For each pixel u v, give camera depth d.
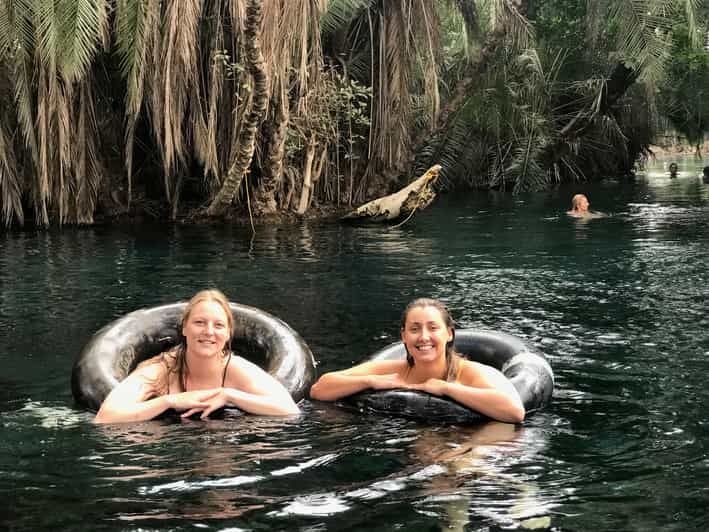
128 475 2.53
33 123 9.62
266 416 3.15
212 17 10.07
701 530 2.14
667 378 3.65
